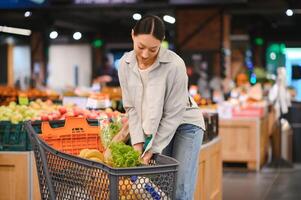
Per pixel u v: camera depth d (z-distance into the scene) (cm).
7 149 522
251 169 1076
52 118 546
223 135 1080
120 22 2831
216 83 1730
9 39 2758
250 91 1250
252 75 2191
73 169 344
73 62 3127
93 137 445
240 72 2189
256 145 1070
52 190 356
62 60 3142
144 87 400
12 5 1421
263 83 2108
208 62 1780
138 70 400
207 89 1739
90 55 3102
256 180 960
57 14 2241
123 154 362
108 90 1240
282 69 1169
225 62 1880
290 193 846
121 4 1439
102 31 3005
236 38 2823
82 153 389
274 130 1140
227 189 876
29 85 2422
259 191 860
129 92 405
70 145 438
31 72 2439
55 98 1107
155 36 378
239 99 1201
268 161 1158
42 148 359
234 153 1077
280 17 2742
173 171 334
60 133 435
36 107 662
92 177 334
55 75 3139
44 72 2445
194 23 1773
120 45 3067
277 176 1003
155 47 382
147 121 393
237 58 2922
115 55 3170
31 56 2442
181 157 433
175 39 1784
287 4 2084
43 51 2434
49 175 357
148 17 383
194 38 1789
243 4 1498
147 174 327
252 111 1077
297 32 2923
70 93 1126
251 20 2686
